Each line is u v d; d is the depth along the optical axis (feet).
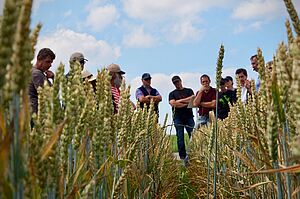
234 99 29.35
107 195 7.20
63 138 5.00
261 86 6.67
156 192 13.84
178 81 34.86
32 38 3.83
